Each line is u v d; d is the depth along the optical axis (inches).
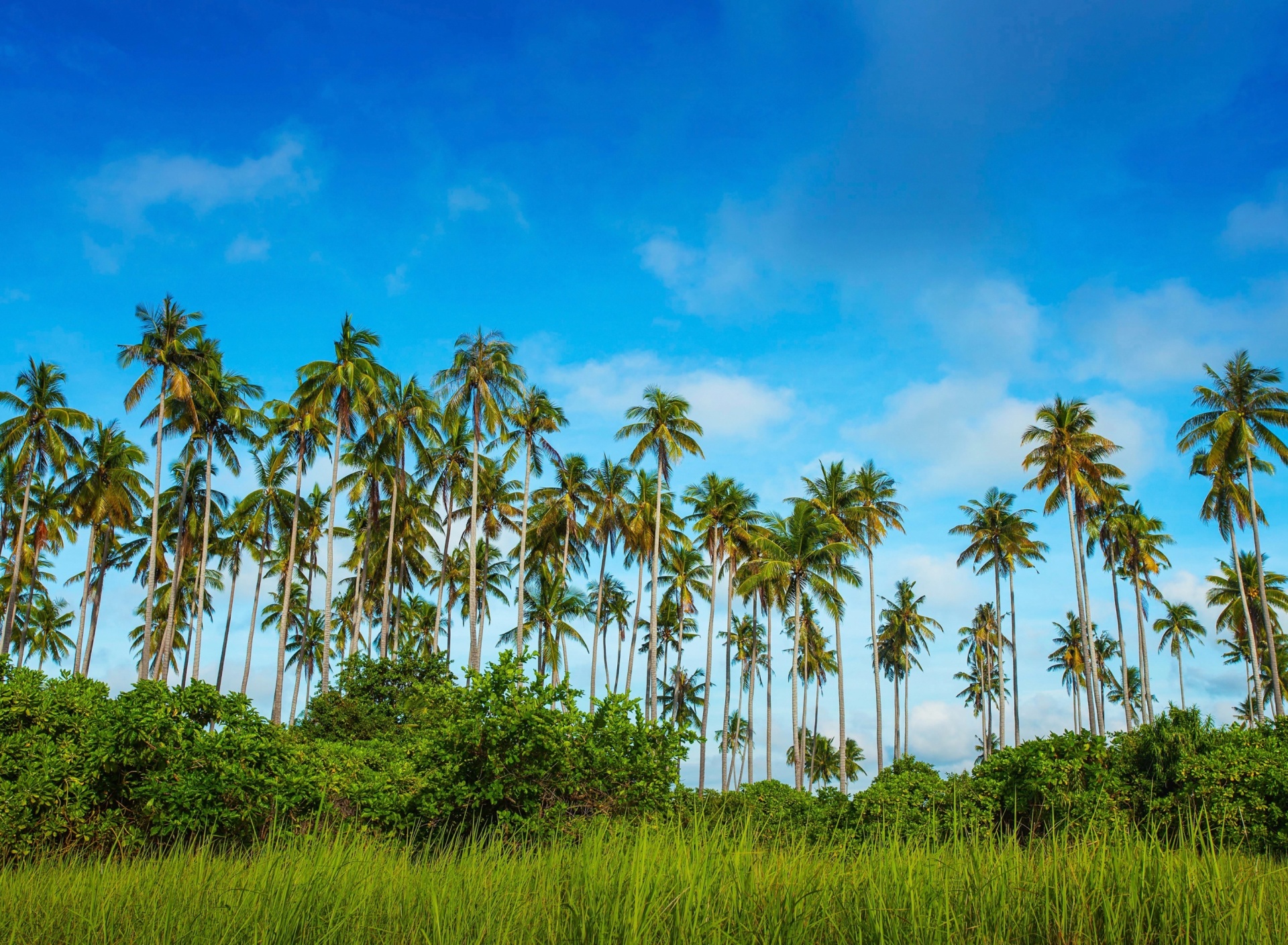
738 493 1861.5
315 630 2380.7
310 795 513.0
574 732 531.8
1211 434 1577.3
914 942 186.7
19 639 2260.1
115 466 1704.0
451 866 260.5
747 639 2487.7
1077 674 2721.5
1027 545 2100.1
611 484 1897.1
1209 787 550.9
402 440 1692.9
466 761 506.3
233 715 540.7
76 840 464.8
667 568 2086.6
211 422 1582.2
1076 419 1770.4
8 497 1765.5
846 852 256.2
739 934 192.1
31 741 515.5
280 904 211.3
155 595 2199.8
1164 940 183.6
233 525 1851.6
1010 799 564.1
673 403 1710.1
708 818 355.9
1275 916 190.1
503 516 1962.4
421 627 2357.3
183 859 302.8
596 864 222.2
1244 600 1733.5
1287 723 759.1
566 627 2034.9
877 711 1898.4
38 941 219.0
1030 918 199.5
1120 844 231.3
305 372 1512.1
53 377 1563.7
